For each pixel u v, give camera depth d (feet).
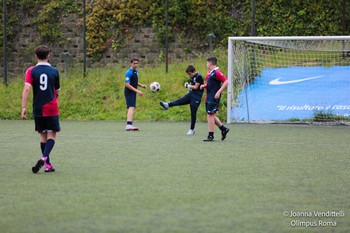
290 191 31.83
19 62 120.78
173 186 33.12
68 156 47.34
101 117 96.68
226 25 116.57
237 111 90.43
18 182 34.71
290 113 88.74
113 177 36.40
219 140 61.31
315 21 113.39
